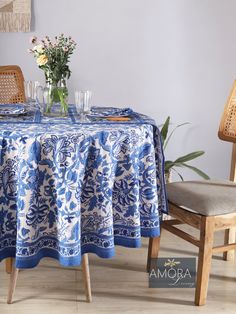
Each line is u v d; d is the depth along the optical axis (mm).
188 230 3521
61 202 2240
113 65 3670
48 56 2602
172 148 3832
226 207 2492
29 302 2553
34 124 2428
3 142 2223
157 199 2520
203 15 3680
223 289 2727
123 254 3105
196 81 3758
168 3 3637
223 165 3885
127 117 2662
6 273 2838
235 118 2865
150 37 3664
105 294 2643
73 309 2502
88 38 3613
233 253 3068
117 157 2348
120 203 2416
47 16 3557
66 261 2270
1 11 3486
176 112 3781
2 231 2318
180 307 2543
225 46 3734
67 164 2221
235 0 3691
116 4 3596
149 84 3725
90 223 2387
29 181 2211
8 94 3340
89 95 2621
